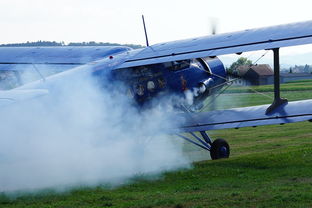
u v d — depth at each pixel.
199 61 23.86
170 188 15.98
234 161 20.39
